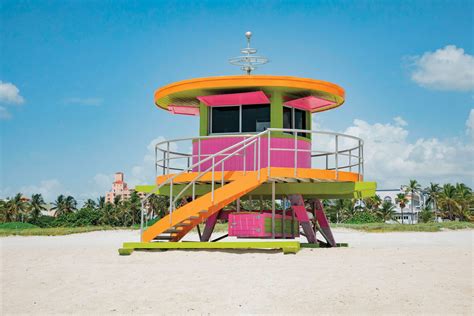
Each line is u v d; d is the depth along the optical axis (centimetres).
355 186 1636
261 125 1755
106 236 3828
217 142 1775
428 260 1362
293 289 1080
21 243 2812
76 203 15038
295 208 1694
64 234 4172
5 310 1025
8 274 1373
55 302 1078
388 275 1184
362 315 922
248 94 1686
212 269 1285
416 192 12925
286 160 1739
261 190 1709
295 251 1447
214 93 1792
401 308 952
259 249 1538
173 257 1462
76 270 1382
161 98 1873
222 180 1573
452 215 11288
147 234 1652
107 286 1186
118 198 13138
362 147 1780
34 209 13238
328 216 10350
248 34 1833
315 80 1720
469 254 1463
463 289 1068
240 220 1630
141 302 1048
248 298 1036
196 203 1588
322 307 966
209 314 959
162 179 1809
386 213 11238
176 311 983
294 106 1852
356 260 1359
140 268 1354
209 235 1839
